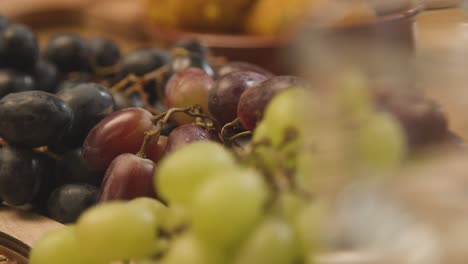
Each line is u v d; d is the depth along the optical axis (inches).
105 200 13.4
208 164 10.7
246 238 9.9
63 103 15.0
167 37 28.9
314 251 9.7
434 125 9.4
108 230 10.8
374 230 9.1
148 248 10.9
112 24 36.8
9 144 15.2
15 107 14.7
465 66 9.8
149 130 14.3
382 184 9.2
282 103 10.8
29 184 14.9
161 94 18.1
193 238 10.1
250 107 13.1
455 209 8.8
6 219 15.1
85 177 15.2
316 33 10.0
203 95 15.1
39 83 18.9
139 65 18.9
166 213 11.1
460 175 9.0
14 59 18.4
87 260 11.5
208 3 28.9
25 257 14.5
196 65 17.7
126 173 13.4
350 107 9.5
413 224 9.0
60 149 15.7
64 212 14.8
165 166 10.9
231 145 13.6
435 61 9.9
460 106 9.7
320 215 9.6
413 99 9.5
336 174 9.4
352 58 9.7
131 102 17.4
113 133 14.3
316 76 9.8
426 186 9.0
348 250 9.2
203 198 9.9
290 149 10.4
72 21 39.0
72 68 21.0
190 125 14.2
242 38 26.2
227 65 17.0
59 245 11.5
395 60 9.8
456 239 8.8
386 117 9.4
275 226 9.8
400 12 11.3
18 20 37.4
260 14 28.3
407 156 9.3
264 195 10.0
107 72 21.0
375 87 9.6
